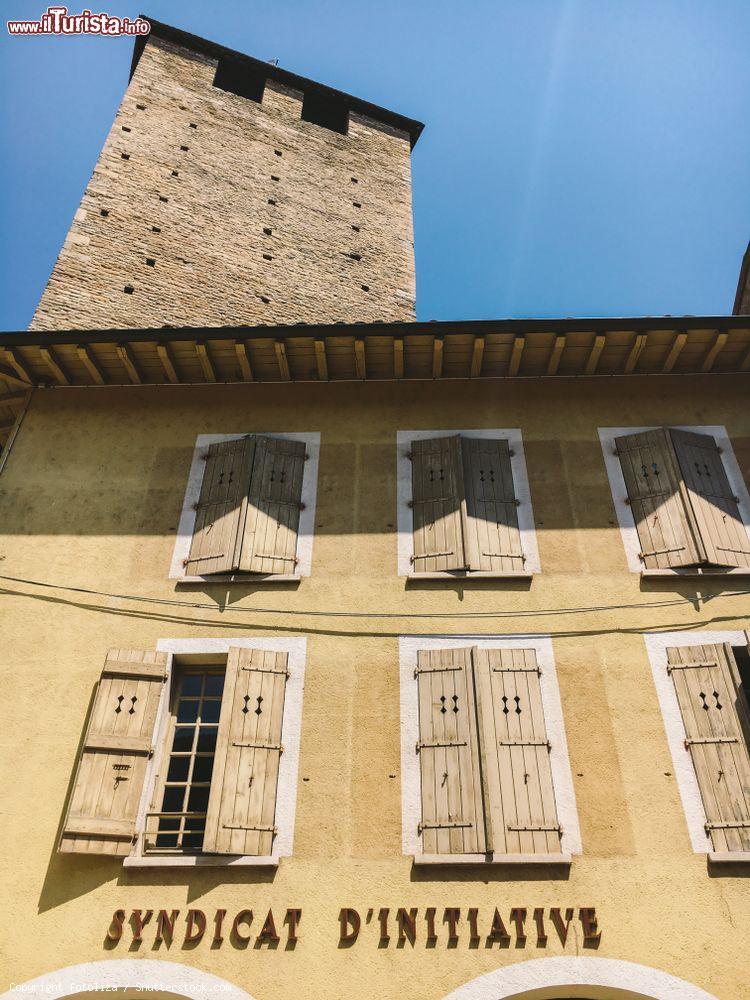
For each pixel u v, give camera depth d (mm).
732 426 11547
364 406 11898
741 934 7586
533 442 11398
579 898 7828
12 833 8297
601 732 8812
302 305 16969
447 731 8812
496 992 7348
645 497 10680
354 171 21016
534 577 10023
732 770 8422
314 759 8719
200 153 19016
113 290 15203
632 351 11602
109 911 7855
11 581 10125
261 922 7781
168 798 8891
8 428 12711
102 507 10875
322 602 9875
